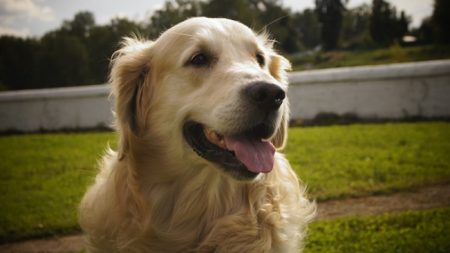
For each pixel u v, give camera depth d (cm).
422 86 274
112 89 85
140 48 85
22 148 273
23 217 141
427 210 124
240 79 73
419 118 276
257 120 72
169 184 81
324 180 156
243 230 77
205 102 76
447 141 206
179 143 79
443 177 152
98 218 80
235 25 83
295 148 210
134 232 77
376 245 105
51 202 154
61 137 310
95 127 346
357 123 286
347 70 290
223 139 74
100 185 82
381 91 284
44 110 358
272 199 79
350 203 137
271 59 92
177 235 79
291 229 81
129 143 81
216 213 79
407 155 184
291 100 306
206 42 79
